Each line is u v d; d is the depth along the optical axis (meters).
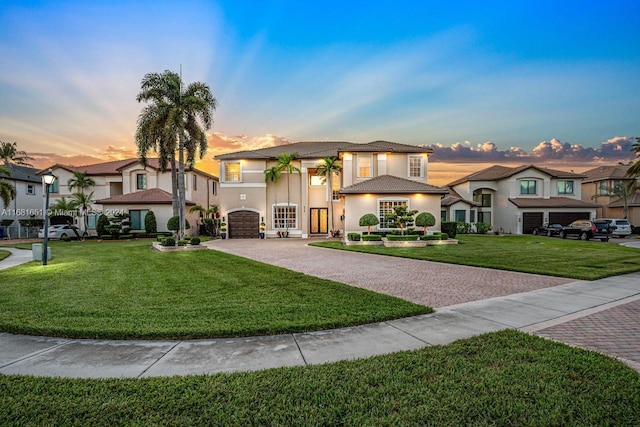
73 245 21.64
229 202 27.55
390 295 7.54
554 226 28.50
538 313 5.96
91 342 4.61
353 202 21.77
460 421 2.66
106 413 2.79
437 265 12.12
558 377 3.37
